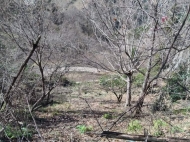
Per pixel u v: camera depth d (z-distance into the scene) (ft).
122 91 52.95
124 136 12.87
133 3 32.32
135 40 35.35
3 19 31.91
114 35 34.30
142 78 49.37
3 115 13.23
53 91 48.14
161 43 24.25
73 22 53.98
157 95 33.86
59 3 47.85
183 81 30.86
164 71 24.58
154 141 12.79
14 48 32.42
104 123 31.58
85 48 44.52
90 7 38.73
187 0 20.42
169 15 24.25
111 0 33.76
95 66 44.96
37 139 25.12
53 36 38.55
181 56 28.91
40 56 30.58
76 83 59.57
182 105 35.40
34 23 33.63
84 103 45.39
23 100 15.42
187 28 18.72
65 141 25.57
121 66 36.37
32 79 32.65
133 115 28.71
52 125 30.91
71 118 34.86
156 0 25.80
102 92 55.26
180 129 26.86
